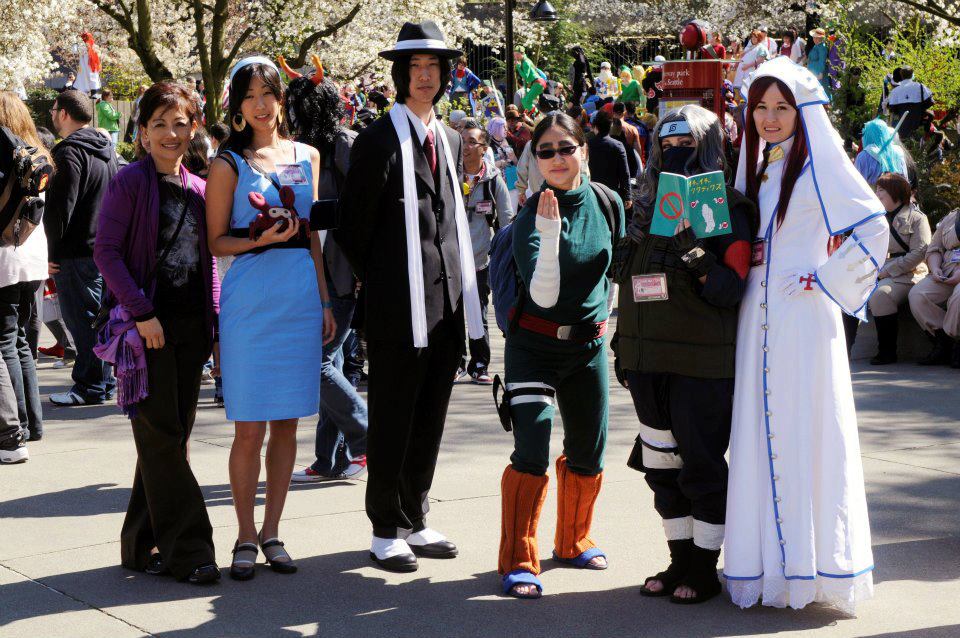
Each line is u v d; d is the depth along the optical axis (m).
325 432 5.59
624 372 4.09
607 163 10.05
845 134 15.59
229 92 4.34
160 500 4.20
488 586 4.19
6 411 5.95
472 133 7.91
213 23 19.17
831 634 3.70
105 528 4.88
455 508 5.14
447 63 4.43
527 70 23.36
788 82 3.80
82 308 7.45
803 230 3.83
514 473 4.12
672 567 4.10
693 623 3.80
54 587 4.16
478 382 8.20
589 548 4.42
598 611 3.93
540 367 4.14
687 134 3.92
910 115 13.25
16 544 4.66
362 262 4.41
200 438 6.52
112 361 4.18
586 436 4.28
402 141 4.33
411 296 4.30
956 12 16.42
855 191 3.73
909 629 3.72
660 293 3.85
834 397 3.81
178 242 4.21
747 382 3.86
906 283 8.59
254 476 4.36
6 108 5.79
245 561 4.27
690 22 12.77
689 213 3.77
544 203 3.86
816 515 3.82
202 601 4.03
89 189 7.35
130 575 4.30
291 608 3.97
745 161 3.97
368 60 23.86
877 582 4.15
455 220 4.52
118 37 27.72
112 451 6.25
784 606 3.88
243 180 4.25
